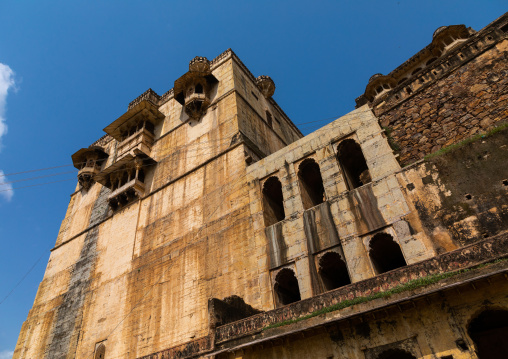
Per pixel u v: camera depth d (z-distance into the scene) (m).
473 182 14.98
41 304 33.19
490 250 11.96
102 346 24.64
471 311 11.56
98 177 35.28
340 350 13.13
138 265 26.84
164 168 31.84
